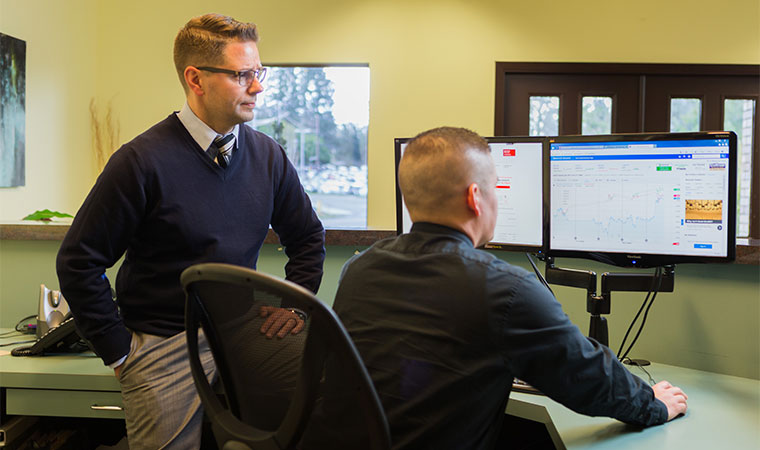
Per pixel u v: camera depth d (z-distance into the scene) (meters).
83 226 1.34
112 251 1.38
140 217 1.39
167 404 1.42
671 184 1.41
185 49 1.39
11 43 3.34
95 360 1.64
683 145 1.39
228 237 1.47
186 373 1.45
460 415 0.92
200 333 1.47
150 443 1.42
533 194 1.56
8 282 1.99
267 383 0.94
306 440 0.94
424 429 0.91
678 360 1.61
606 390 1.02
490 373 0.92
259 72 1.44
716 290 1.55
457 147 1.00
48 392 1.53
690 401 1.30
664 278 1.47
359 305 1.00
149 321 1.44
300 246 1.69
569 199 1.52
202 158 1.43
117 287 1.50
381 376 0.94
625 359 1.60
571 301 1.72
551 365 0.94
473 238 1.02
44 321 1.78
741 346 1.52
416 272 0.97
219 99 1.39
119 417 1.52
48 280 1.98
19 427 1.61
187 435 1.46
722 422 1.18
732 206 1.36
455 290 0.92
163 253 1.42
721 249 1.37
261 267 1.91
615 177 1.47
